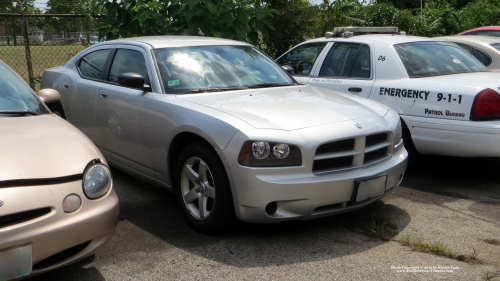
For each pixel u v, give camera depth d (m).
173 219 3.96
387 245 3.45
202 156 3.51
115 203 2.83
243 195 3.26
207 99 3.88
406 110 5.03
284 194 3.22
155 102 4.00
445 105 4.72
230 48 4.83
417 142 4.96
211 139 3.38
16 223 2.40
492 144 4.46
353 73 5.66
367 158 3.65
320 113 3.66
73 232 2.55
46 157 2.68
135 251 3.34
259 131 3.26
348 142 3.51
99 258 3.23
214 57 4.58
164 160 3.94
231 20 7.59
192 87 4.12
